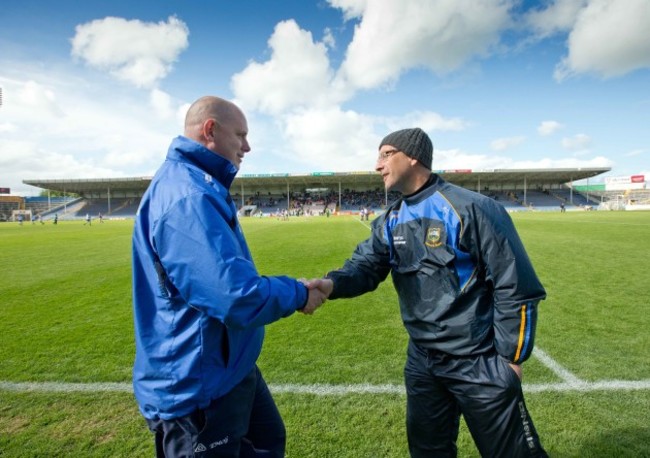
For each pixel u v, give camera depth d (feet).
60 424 9.19
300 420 9.15
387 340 14.26
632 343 13.26
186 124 5.39
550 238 47.83
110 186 226.17
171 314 4.64
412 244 5.94
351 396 10.21
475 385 5.49
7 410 9.84
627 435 8.19
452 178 211.00
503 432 5.36
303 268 30.68
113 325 16.72
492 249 5.20
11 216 223.71
